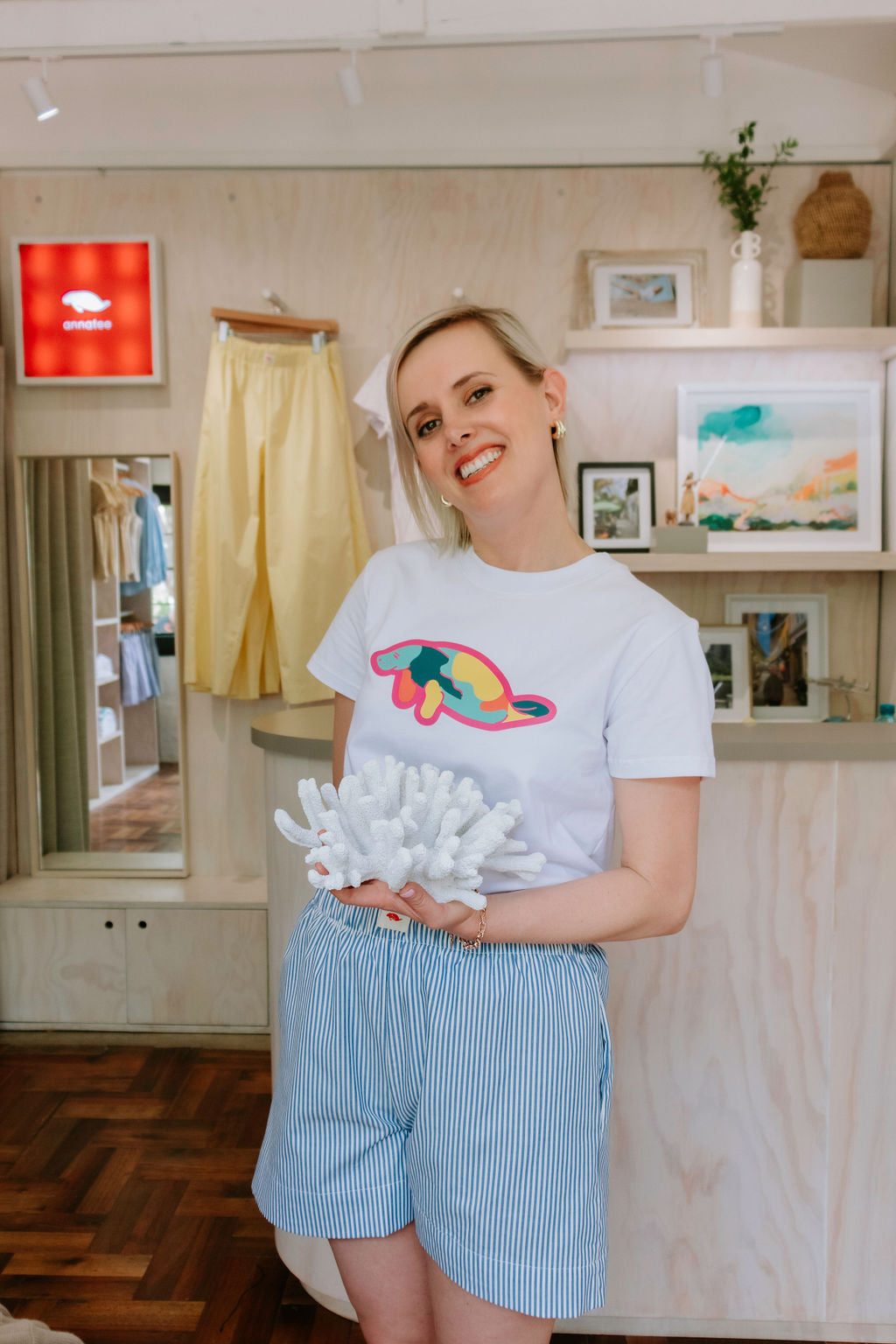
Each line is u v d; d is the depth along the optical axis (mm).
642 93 3201
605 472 3273
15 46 2643
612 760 1025
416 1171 1039
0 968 3111
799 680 3338
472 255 3250
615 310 3197
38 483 3297
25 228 3256
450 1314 1022
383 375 3053
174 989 3094
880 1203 1745
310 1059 1090
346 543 3141
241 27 2605
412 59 3176
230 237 3244
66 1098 2693
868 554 3047
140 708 3336
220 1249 2055
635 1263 1761
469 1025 994
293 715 2137
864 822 1717
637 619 1036
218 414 3107
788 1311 1761
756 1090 1742
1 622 3209
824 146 3229
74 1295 1905
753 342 3020
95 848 3363
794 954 1731
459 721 1047
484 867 1003
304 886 1875
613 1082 1744
